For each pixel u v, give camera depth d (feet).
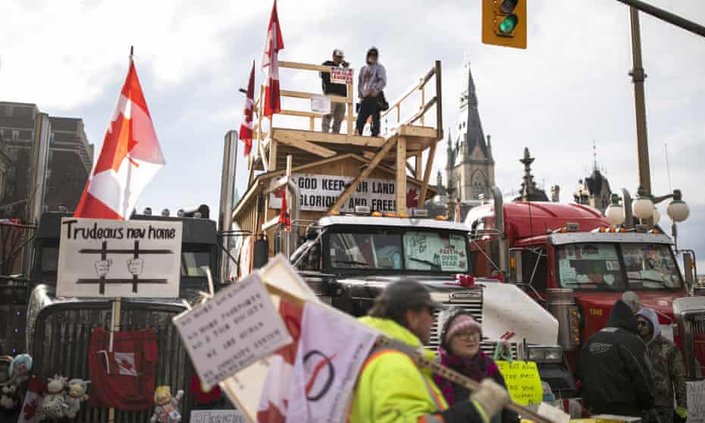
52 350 19.94
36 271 26.76
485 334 22.85
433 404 9.02
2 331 26.16
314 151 44.96
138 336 20.33
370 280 24.63
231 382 10.23
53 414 19.20
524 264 36.47
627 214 41.24
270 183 43.93
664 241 35.94
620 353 18.81
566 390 23.45
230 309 9.39
